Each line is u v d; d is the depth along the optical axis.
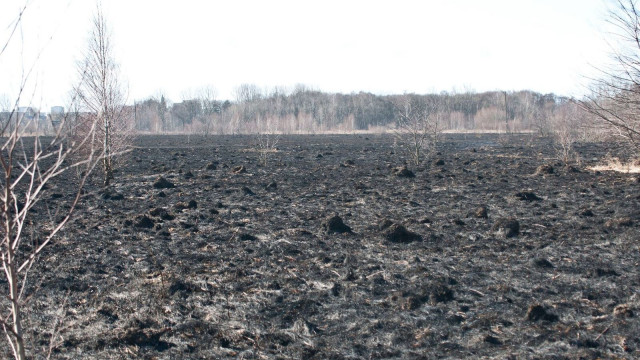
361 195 15.74
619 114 10.33
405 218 12.58
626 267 8.77
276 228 11.62
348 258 9.32
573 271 8.64
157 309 7.46
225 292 8.04
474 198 15.01
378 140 47.91
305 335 6.72
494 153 30.69
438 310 7.32
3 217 3.84
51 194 15.91
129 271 8.95
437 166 23.50
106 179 17.73
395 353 6.20
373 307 7.47
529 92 91.38
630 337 6.34
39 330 6.82
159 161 27.44
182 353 6.28
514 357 6.00
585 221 11.79
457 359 6.01
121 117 17.59
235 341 6.57
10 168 3.26
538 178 18.83
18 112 3.21
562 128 29.25
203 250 10.10
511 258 9.34
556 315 7.04
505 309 7.29
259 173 21.83
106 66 15.24
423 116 30.09
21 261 9.28
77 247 10.26
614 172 19.89
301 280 8.48
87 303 7.69
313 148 37.03
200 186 17.89
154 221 12.11
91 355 6.23
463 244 10.24
